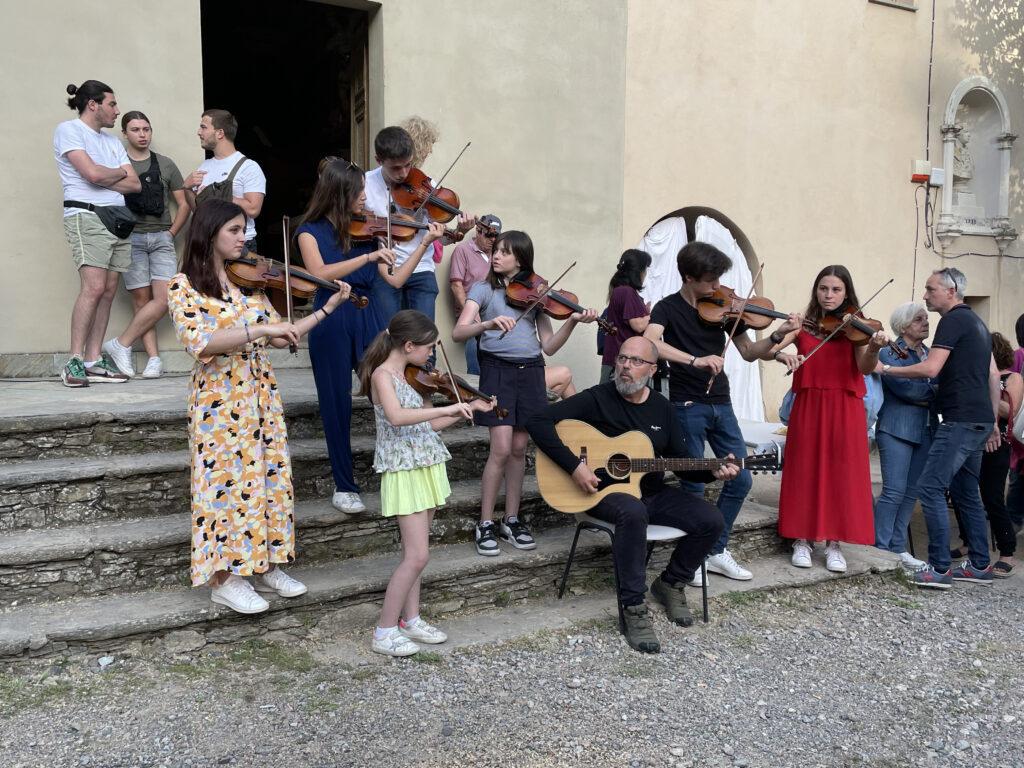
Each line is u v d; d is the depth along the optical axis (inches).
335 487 162.9
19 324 199.5
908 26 359.9
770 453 159.5
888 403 201.9
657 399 162.7
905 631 163.3
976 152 401.1
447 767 108.3
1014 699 136.3
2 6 191.6
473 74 247.9
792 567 186.9
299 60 372.2
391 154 161.0
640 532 147.8
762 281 334.6
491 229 225.5
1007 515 202.8
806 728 124.0
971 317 186.9
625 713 124.6
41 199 199.3
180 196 204.2
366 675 130.0
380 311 158.1
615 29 271.3
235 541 127.3
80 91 183.3
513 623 152.0
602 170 273.4
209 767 105.0
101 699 117.7
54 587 132.6
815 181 343.3
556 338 172.1
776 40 326.0
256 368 129.7
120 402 168.4
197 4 213.8
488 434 189.6
